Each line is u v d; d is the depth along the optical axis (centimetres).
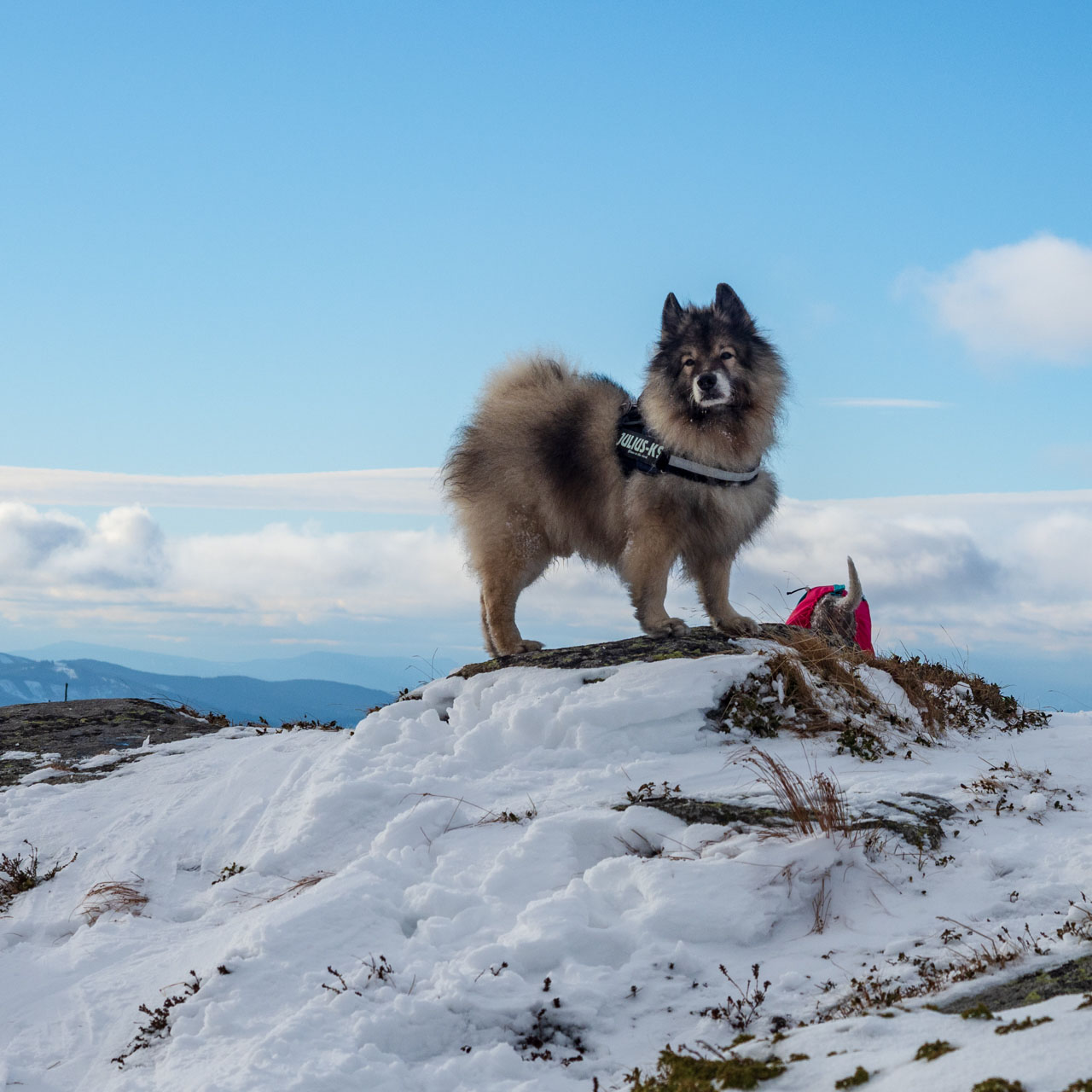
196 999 345
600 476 714
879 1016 264
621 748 577
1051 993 261
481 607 812
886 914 362
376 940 371
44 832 618
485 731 609
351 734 725
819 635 720
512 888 406
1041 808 458
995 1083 187
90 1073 334
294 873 493
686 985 324
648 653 665
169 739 847
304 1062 287
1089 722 787
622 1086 269
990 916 347
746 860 393
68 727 887
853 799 458
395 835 479
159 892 522
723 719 607
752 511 697
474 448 766
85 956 437
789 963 334
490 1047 300
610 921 372
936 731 659
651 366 691
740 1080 231
